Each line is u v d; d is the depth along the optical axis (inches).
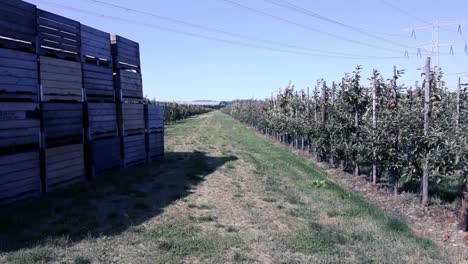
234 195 385.1
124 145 500.4
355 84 508.1
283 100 1029.8
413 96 463.5
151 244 239.6
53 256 212.1
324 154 631.2
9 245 221.1
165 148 804.6
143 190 392.2
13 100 317.1
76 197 343.0
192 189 405.7
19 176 317.4
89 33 428.8
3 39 311.4
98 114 440.5
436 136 327.0
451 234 273.3
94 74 435.8
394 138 375.6
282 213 324.5
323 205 350.9
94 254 217.6
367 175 507.5
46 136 352.2
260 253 233.6
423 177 339.9
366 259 224.4
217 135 1208.2
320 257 227.6
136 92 542.6
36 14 346.0
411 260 224.8
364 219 308.5
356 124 508.4
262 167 570.9
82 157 406.0
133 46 538.3
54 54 369.1
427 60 346.0
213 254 228.2
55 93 366.3
